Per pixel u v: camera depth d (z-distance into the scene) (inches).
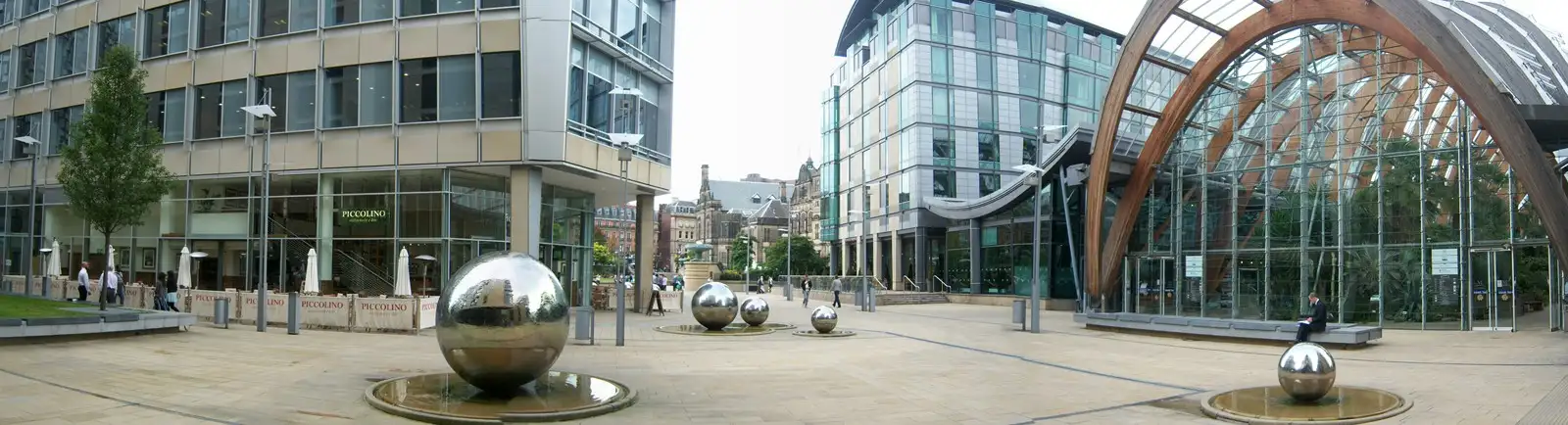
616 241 7357.3
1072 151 1626.5
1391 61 1213.1
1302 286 1270.9
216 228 1326.3
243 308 1003.3
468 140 1179.3
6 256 1633.9
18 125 1627.7
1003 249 2100.1
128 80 953.5
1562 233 979.9
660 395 497.0
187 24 1360.7
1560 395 511.8
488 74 1181.7
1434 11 1039.0
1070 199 1891.0
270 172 1268.5
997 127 2677.2
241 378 516.1
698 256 3971.5
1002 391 542.0
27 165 1598.2
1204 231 1409.9
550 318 432.5
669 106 1498.5
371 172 1229.1
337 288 1231.5
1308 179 1289.4
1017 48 2753.4
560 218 1409.9
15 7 1643.7
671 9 1509.6
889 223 2748.5
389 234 1214.9
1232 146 1393.9
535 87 1160.2
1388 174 1206.9
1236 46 1302.9
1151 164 1443.2
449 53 1189.1
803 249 3786.9
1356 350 831.1
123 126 942.4
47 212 1573.6
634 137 1198.3
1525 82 1133.7
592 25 1247.5
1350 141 1248.8
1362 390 531.5
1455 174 1150.3
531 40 1161.4
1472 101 1018.1
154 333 794.2
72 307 905.5
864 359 721.0
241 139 1300.4
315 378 524.4
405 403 422.0
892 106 2758.4
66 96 1535.4
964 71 2652.6
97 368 540.4
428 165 1192.8
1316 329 859.4
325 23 1249.4
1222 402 481.1
